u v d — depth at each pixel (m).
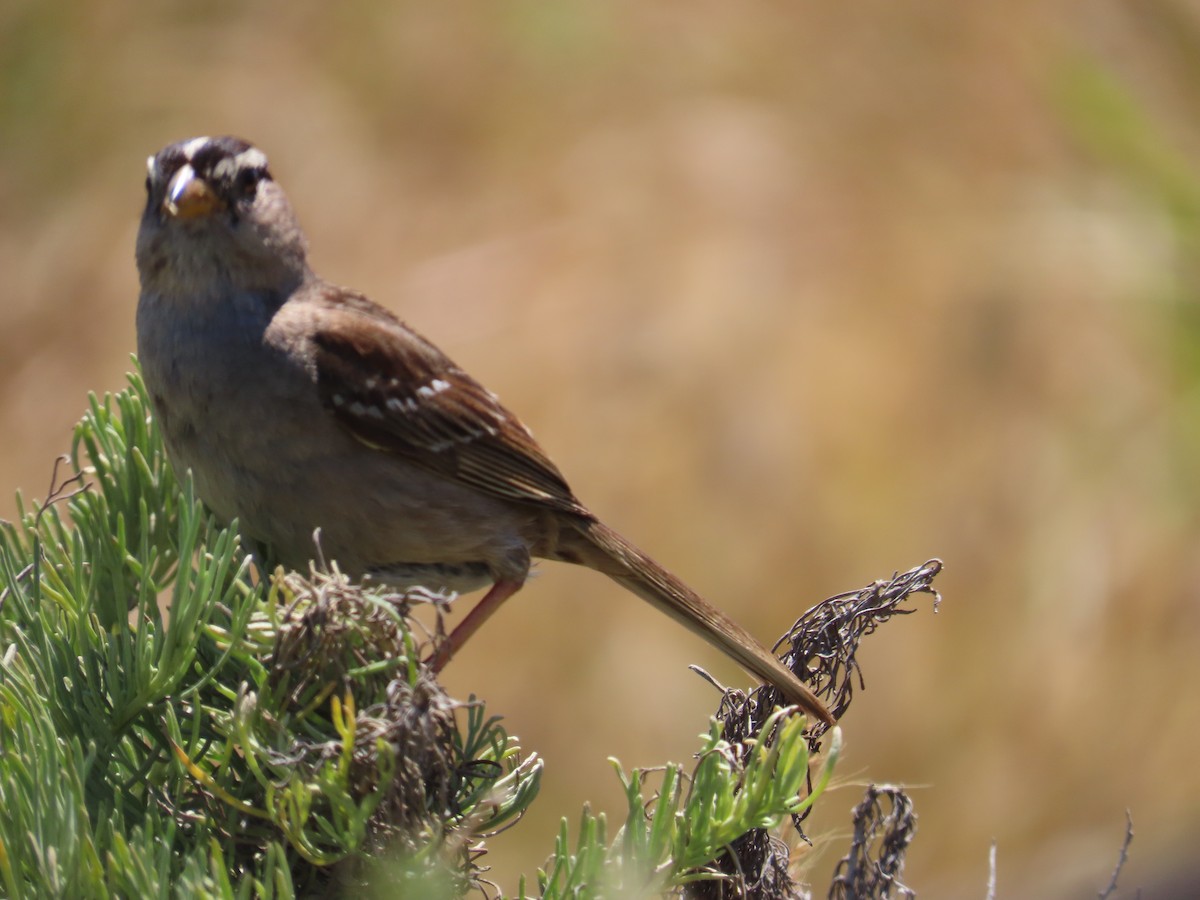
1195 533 10.05
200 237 5.61
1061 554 10.37
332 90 13.67
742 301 11.55
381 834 3.42
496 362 11.67
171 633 3.60
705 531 10.95
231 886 3.57
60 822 3.24
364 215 12.88
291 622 3.55
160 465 4.48
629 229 12.20
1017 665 10.43
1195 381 6.04
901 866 4.31
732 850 3.81
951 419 10.97
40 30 14.20
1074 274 9.84
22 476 12.56
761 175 12.32
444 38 13.77
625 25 13.55
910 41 12.77
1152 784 10.02
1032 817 10.15
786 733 3.55
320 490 5.75
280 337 5.68
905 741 10.46
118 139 13.91
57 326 13.30
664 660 10.57
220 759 3.72
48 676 3.75
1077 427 10.52
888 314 11.38
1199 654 10.19
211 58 14.04
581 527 6.31
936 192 11.79
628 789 3.65
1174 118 5.69
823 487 11.00
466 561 6.18
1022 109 11.73
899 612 4.47
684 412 11.26
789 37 13.23
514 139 13.15
